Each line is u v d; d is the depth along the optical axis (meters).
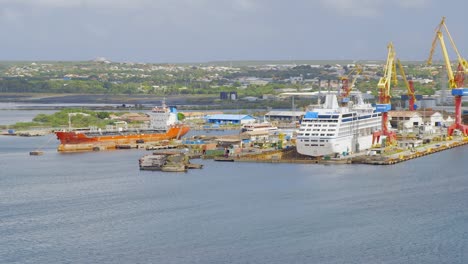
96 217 198.38
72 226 189.62
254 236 177.38
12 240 178.00
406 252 165.50
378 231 180.75
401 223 187.38
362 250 167.00
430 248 167.88
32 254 167.50
